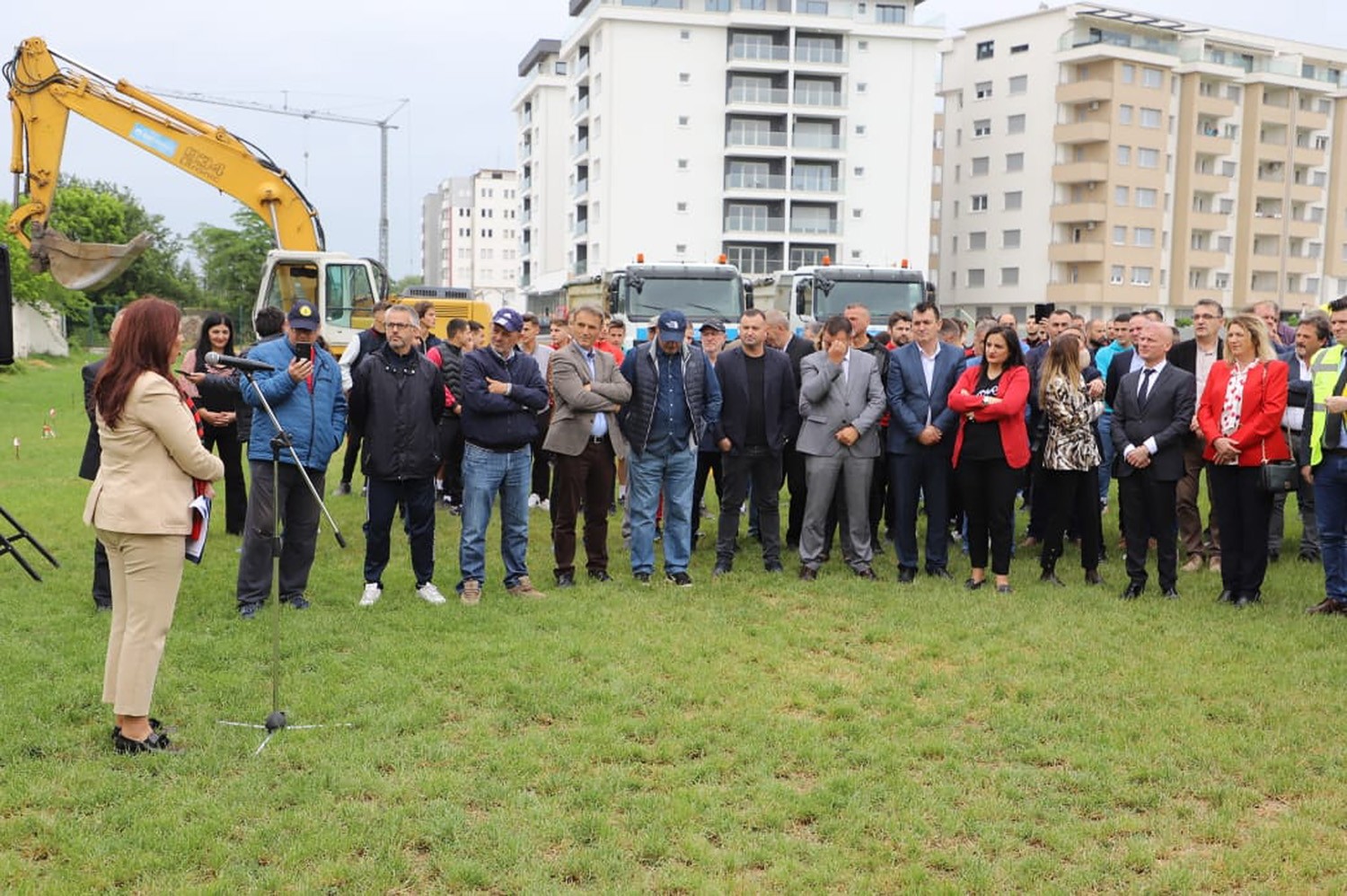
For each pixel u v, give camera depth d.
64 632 6.45
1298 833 4.09
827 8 59.03
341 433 7.25
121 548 4.66
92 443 6.76
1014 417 7.71
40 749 4.73
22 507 10.88
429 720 5.14
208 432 9.15
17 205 15.88
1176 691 5.66
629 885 3.69
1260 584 7.55
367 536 7.36
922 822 4.16
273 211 17.34
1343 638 6.64
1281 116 64.88
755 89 56.91
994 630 6.83
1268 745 4.92
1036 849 4.02
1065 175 59.62
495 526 10.37
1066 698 5.55
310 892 3.62
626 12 55.44
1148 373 7.74
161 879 3.71
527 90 73.38
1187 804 4.39
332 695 5.45
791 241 57.78
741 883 3.71
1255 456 7.37
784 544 9.57
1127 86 58.66
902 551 8.27
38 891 3.60
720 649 6.38
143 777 4.47
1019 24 61.22
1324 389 7.11
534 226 74.50
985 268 64.00
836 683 5.75
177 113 16.88
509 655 6.14
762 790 4.43
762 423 8.26
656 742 4.95
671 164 56.75
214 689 5.52
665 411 7.89
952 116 65.25
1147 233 60.31
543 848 3.96
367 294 17.44
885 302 17.17
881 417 8.42
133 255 15.77
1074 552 9.52
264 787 4.37
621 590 7.82
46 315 41.53
